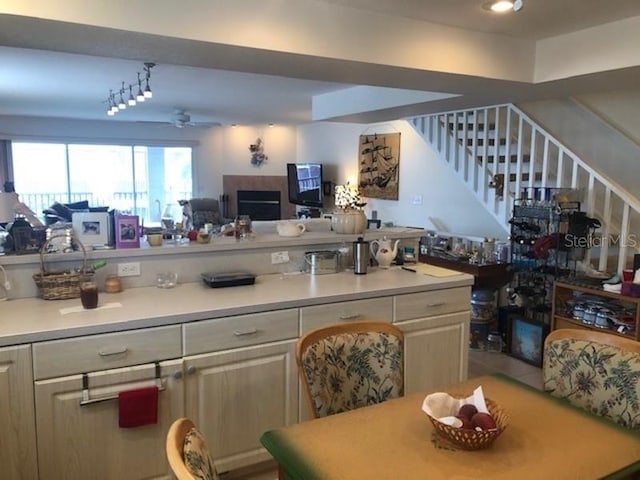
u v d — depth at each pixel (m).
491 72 3.45
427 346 3.00
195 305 2.42
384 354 2.01
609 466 1.35
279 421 2.58
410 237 3.73
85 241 2.73
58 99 6.76
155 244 2.87
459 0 2.79
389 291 2.83
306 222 3.93
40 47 2.68
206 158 10.18
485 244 4.91
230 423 2.46
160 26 2.43
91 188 9.46
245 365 2.46
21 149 8.86
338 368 1.94
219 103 7.05
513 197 4.87
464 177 5.49
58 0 2.20
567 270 4.14
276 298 2.57
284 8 2.73
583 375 1.82
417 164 6.94
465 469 1.33
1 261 2.49
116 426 2.19
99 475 2.18
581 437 1.50
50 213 7.31
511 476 1.29
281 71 3.27
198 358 2.34
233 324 2.41
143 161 9.81
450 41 3.27
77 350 2.09
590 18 3.09
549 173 4.87
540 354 4.15
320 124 9.51
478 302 4.62
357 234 3.49
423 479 1.28
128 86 5.79
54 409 2.07
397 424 1.59
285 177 10.62
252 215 10.38
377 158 7.77
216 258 3.02
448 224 6.47
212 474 1.18
